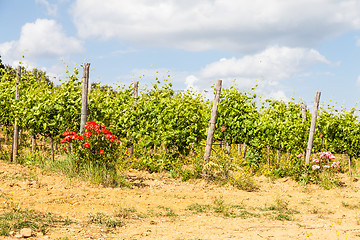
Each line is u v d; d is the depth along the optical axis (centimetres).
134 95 1202
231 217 610
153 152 1136
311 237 487
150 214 600
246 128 1166
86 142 873
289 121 1235
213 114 1035
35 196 642
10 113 1150
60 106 1048
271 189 955
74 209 582
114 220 530
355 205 749
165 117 1120
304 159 1130
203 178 1007
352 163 1313
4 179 760
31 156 1016
